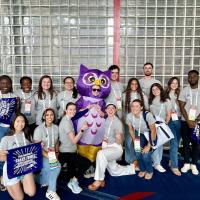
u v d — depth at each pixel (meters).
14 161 2.84
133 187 3.39
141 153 3.66
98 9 4.68
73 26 4.72
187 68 4.80
